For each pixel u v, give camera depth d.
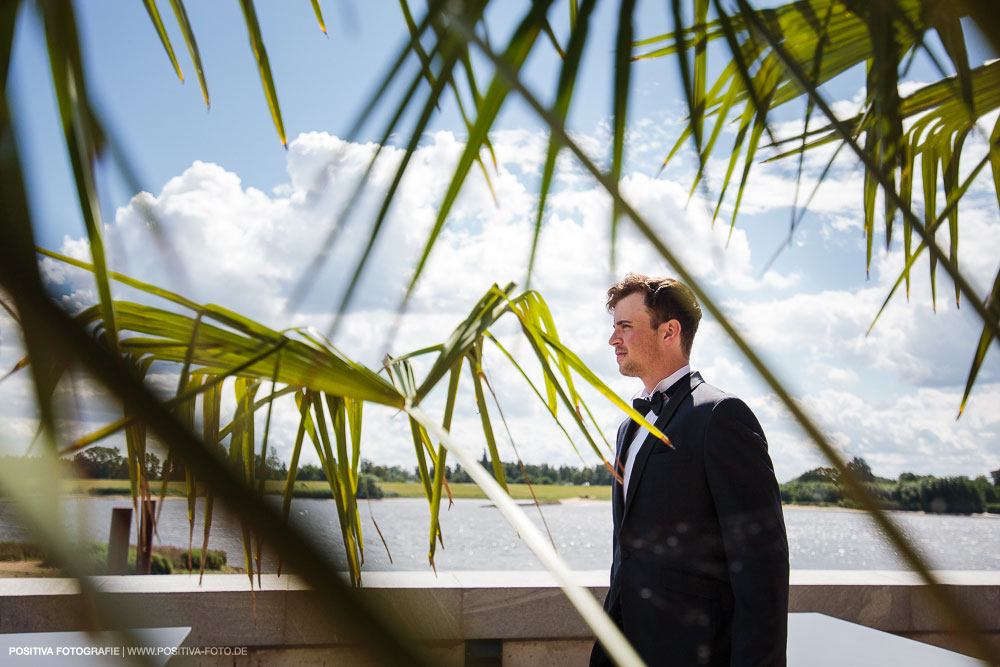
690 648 1.64
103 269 0.30
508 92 0.40
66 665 1.49
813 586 3.87
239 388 1.08
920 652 1.92
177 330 0.84
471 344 1.08
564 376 1.20
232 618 3.38
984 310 0.33
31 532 0.15
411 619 0.16
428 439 1.17
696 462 1.71
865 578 3.97
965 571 3.84
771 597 1.57
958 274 0.34
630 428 1.94
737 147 0.97
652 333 1.91
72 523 0.16
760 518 1.60
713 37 0.66
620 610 1.84
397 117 0.37
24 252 0.17
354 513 1.16
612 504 1.92
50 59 0.29
